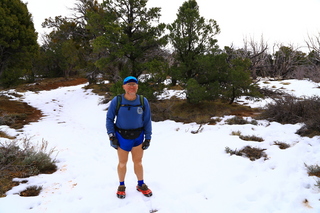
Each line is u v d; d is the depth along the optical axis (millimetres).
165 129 8164
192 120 9109
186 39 10312
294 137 5840
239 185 3770
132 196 3500
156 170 4664
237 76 10102
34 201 3350
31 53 15648
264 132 6516
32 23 16281
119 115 3168
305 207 2967
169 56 12484
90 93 18609
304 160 4371
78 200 3428
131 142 3238
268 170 4207
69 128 9000
